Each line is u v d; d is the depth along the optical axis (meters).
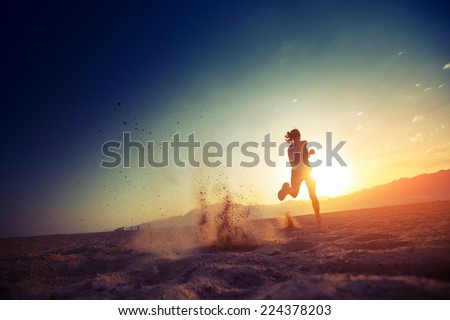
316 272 1.86
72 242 5.70
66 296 1.82
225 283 1.84
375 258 1.94
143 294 1.73
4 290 2.01
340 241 2.91
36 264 2.74
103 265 2.68
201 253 2.99
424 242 2.31
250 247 3.22
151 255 3.02
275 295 1.45
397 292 1.30
